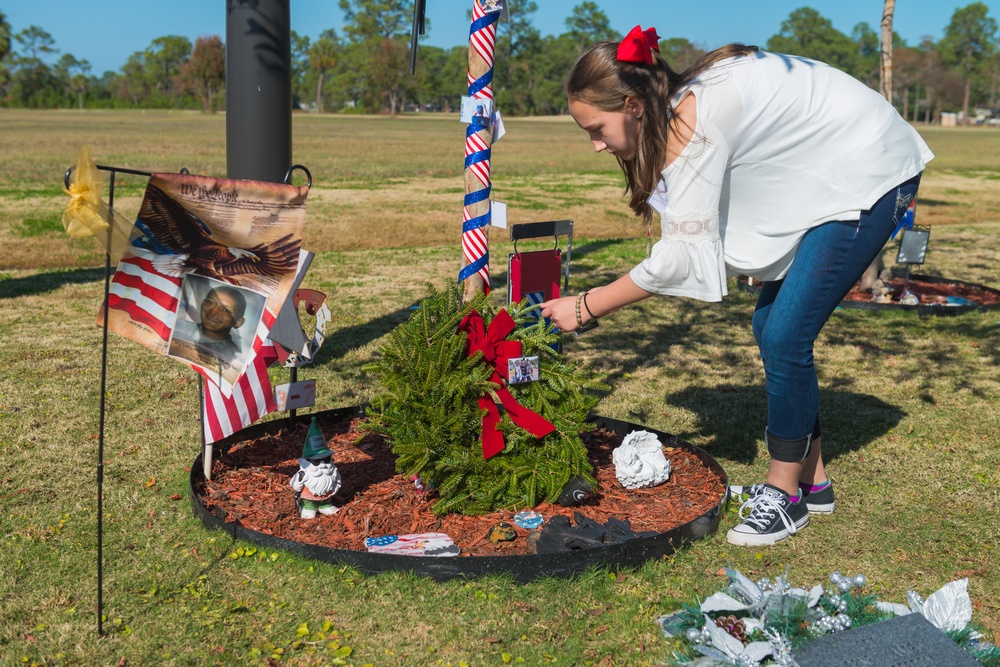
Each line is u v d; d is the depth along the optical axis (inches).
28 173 860.0
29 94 5698.8
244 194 114.3
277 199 116.0
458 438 148.4
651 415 214.7
